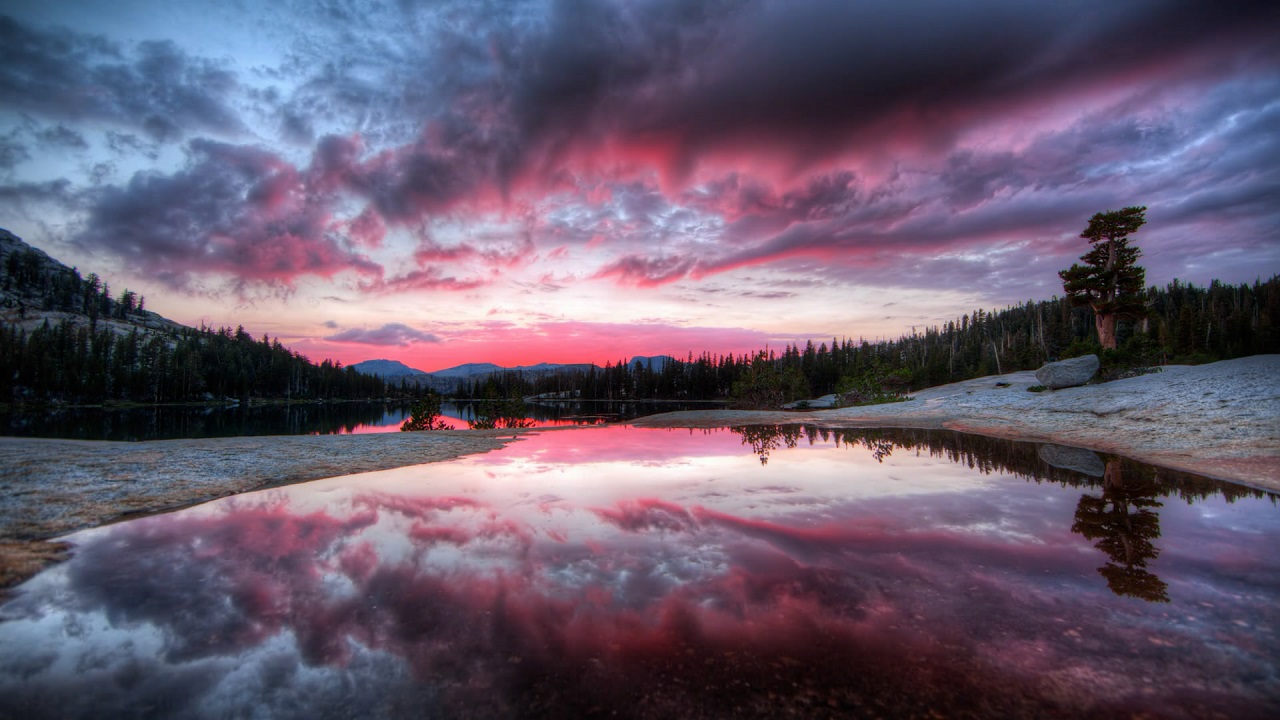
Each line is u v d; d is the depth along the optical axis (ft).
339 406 351.87
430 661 9.50
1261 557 14.96
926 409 82.79
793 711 7.99
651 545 16.76
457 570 14.42
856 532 18.25
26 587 13.11
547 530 18.63
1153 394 51.11
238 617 11.38
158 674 9.02
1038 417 57.21
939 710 7.98
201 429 130.31
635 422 85.40
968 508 21.74
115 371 289.74
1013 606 11.84
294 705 8.13
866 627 10.85
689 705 8.18
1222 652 9.58
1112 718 7.70
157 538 17.51
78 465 28.09
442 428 79.97
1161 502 22.29
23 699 8.23
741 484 27.81
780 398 204.64
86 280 535.60
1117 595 12.37
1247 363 55.67
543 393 549.54
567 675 9.07
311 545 16.75
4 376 242.99
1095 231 89.25
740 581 13.56
